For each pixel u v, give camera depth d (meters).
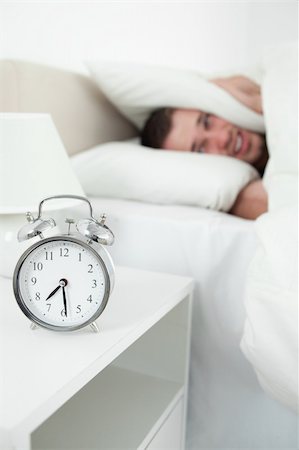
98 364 0.68
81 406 0.96
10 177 0.89
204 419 1.14
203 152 1.48
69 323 0.75
